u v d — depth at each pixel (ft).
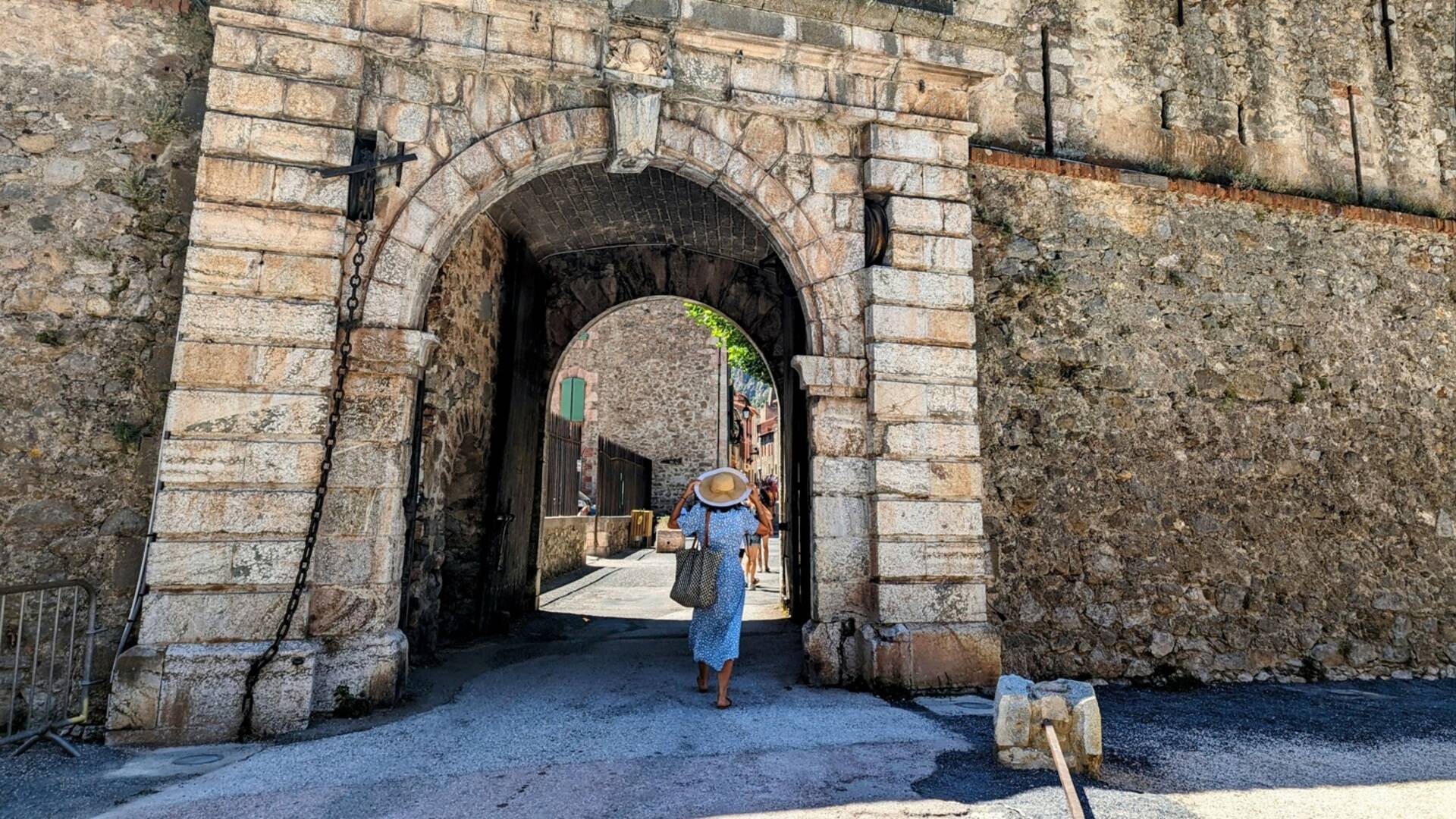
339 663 14.23
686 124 17.42
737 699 15.79
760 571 46.96
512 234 27.35
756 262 30.32
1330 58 24.70
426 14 15.92
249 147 14.76
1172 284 21.34
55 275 15.07
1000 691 12.27
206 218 14.40
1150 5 23.26
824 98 18.11
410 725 13.69
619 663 19.49
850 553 17.12
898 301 17.78
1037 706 11.96
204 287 14.23
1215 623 19.99
